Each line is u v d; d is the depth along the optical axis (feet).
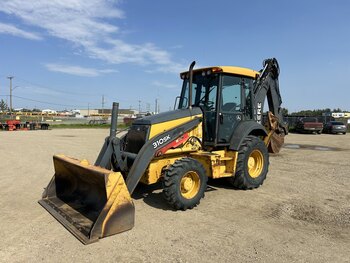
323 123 107.96
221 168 22.43
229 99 23.32
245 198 21.67
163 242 14.47
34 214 18.06
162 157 19.93
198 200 19.20
